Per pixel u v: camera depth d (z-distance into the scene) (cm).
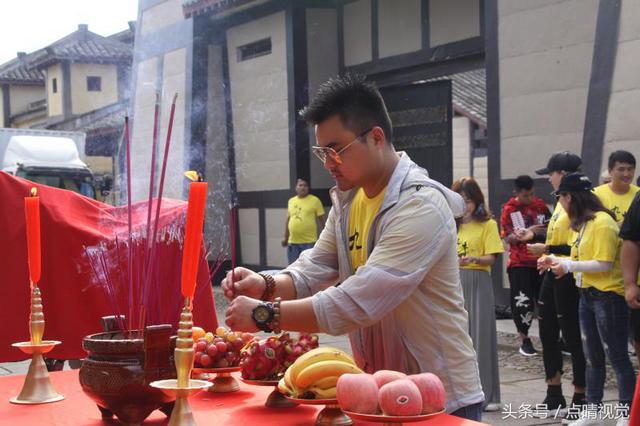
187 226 161
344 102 203
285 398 196
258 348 204
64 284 285
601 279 441
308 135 1217
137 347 175
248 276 220
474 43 982
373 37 1132
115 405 175
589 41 776
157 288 200
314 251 234
